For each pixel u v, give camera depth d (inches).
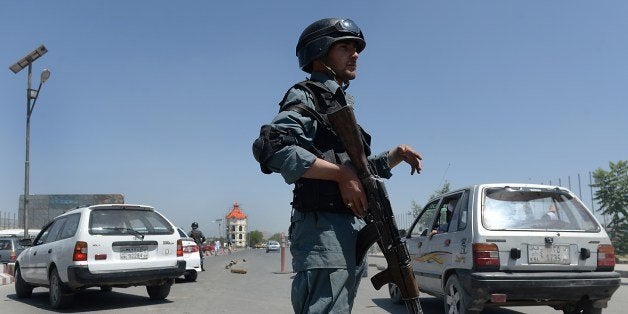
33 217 2454.5
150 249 340.8
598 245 241.6
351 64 84.4
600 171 802.8
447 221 275.1
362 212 75.4
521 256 234.2
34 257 372.8
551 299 233.3
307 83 80.0
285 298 375.2
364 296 382.0
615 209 786.2
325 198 76.4
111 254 326.3
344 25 82.9
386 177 92.7
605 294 236.1
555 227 242.4
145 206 356.2
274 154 71.7
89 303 355.9
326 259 75.6
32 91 855.7
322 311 74.6
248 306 332.2
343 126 75.7
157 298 366.3
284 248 689.6
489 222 239.8
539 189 253.0
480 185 254.7
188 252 523.2
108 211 340.2
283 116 75.1
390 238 76.7
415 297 78.3
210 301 358.3
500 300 228.7
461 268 245.3
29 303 371.9
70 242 326.0
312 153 76.7
